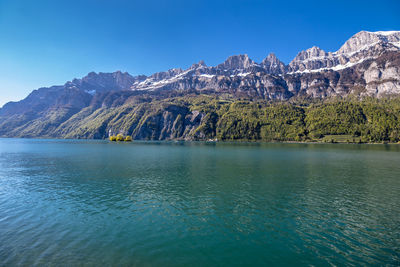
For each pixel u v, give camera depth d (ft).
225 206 117.70
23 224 93.45
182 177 193.16
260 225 93.91
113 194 139.85
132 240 79.82
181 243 77.97
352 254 72.08
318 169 240.12
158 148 601.62
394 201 128.57
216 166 259.60
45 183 169.89
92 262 65.62
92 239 80.23
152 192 144.77
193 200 127.85
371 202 126.52
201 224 94.48
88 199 129.08
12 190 148.97
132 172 217.56
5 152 444.55
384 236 84.84
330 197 135.54
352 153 459.73
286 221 98.48
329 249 75.05
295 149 589.32
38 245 75.66
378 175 206.49
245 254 71.51
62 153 424.05
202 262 66.69
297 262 67.26
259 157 369.09
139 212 108.37
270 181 178.29
